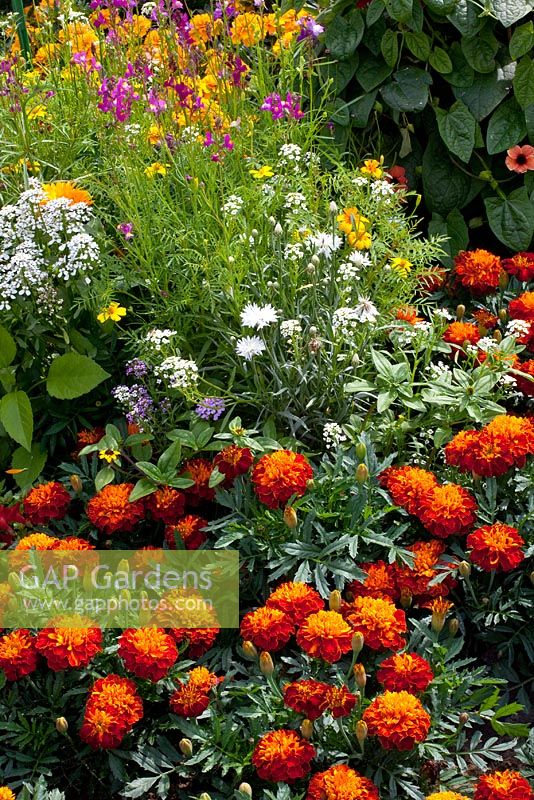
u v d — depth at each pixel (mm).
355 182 2908
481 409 2535
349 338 2607
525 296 2920
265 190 2920
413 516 2477
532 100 3219
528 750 1981
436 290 3289
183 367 2498
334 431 2477
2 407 2611
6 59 3018
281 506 2354
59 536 2504
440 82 3451
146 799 2031
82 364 2609
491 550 2207
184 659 2240
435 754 1917
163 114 3006
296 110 3066
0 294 2611
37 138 3121
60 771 2090
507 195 3428
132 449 2578
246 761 1932
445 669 2062
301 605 2080
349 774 1795
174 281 2865
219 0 3105
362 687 1952
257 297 2756
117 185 2850
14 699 2082
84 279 2678
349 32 3312
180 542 2336
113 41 3090
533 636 2273
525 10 3117
